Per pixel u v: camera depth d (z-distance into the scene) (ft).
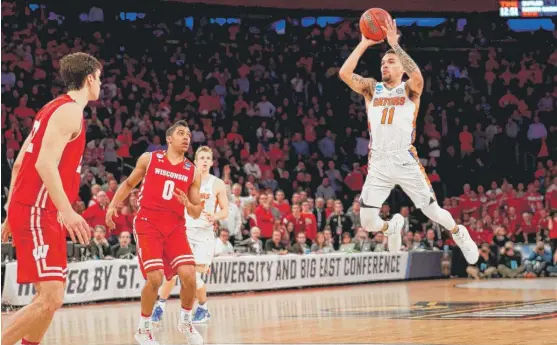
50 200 15.15
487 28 81.82
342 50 79.25
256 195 51.67
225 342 21.57
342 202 64.54
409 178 22.48
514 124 74.95
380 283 53.67
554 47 81.66
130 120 62.44
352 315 29.27
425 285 49.88
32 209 15.02
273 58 77.10
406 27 81.15
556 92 79.77
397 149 22.38
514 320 25.11
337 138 73.51
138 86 67.92
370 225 23.34
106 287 39.14
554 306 30.55
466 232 24.02
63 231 15.52
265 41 78.28
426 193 22.77
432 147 71.77
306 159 68.28
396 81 22.35
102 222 43.73
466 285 48.55
